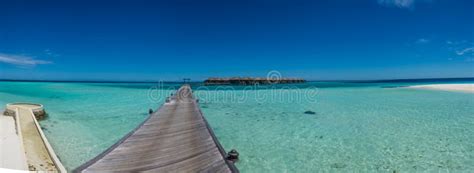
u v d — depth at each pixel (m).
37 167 8.40
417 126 16.27
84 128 16.20
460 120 17.94
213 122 18.39
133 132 12.34
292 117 20.11
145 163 8.66
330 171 9.67
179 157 9.30
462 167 9.78
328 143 12.92
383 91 46.06
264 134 14.85
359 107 25.05
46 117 19.59
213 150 10.07
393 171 9.56
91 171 7.93
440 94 36.69
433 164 10.10
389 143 12.77
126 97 37.78
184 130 13.07
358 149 11.96
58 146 12.35
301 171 9.69
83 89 58.81
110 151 9.59
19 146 9.92
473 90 42.28
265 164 10.33
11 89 55.75
